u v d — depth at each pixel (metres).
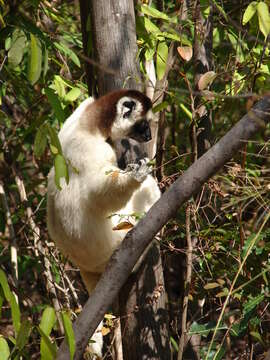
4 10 9.38
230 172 8.29
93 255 9.31
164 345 8.61
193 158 8.67
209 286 7.88
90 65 9.65
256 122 5.92
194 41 9.92
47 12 10.95
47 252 10.91
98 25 8.73
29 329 6.11
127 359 8.67
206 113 9.86
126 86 9.20
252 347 8.73
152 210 6.34
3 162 11.37
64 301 11.28
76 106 10.94
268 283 8.22
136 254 6.51
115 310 9.75
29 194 12.65
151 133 9.39
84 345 6.59
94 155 8.87
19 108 12.52
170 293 11.79
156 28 9.61
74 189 8.95
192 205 8.45
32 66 8.16
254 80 8.98
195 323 8.53
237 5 11.65
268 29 8.61
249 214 10.19
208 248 8.48
